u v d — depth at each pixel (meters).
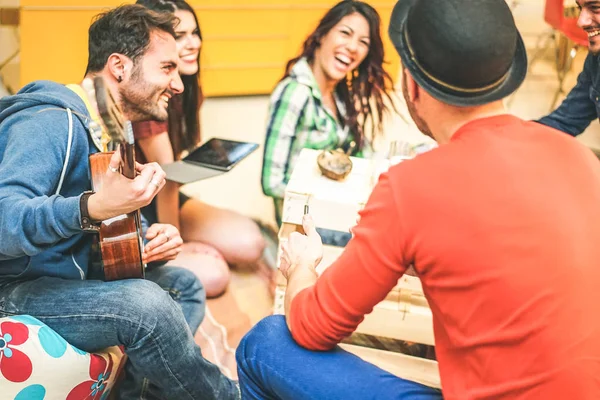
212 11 2.38
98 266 1.61
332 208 1.68
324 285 1.19
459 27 1.10
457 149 1.11
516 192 1.07
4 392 1.39
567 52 2.84
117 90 1.64
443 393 1.15
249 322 2.05
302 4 2.40
